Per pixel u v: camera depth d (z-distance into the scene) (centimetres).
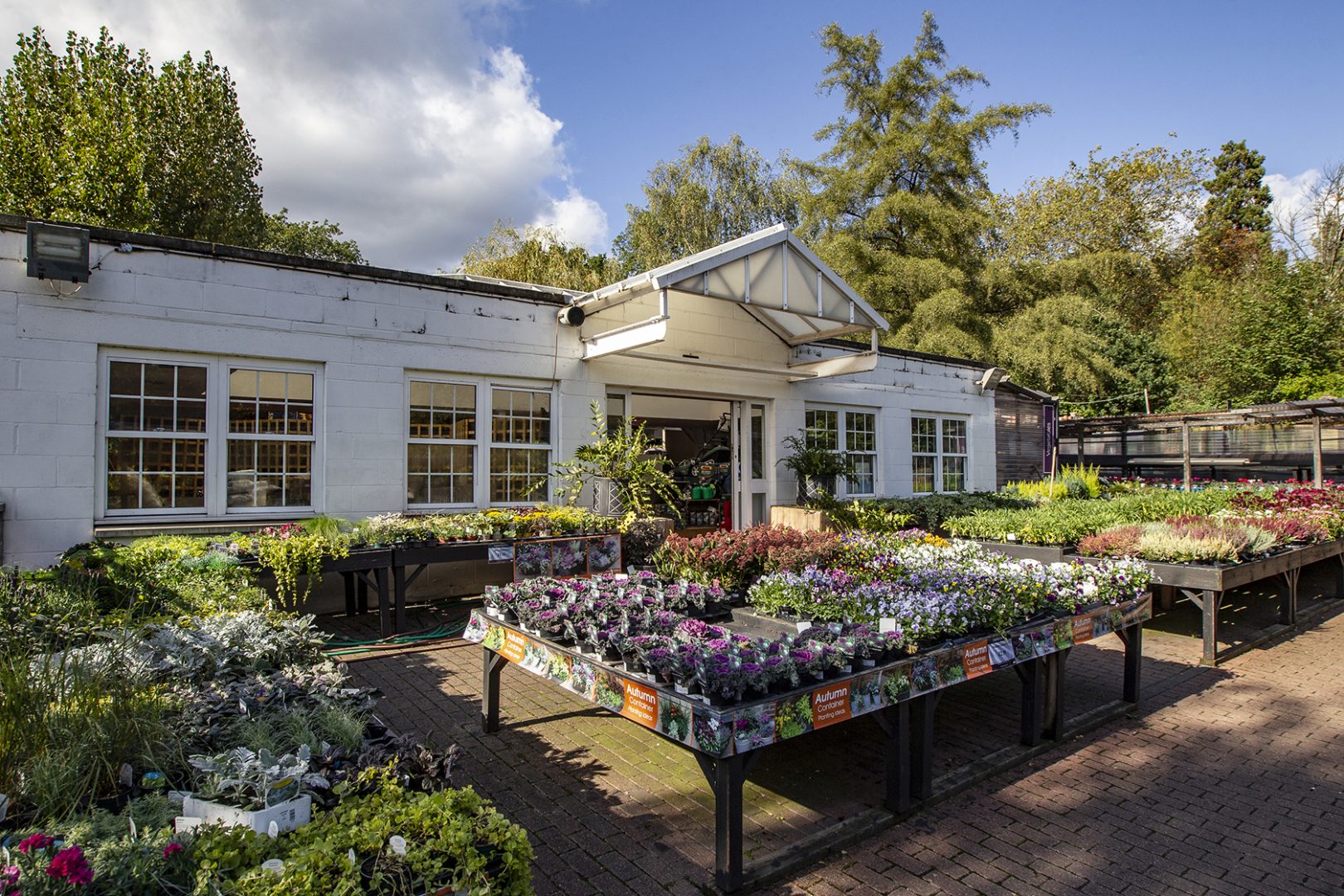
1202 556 641
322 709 289
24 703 245
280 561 576
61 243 587
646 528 817
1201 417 1605
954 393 1381
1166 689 549
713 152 2367
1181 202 2961
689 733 293
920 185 2470
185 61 1688
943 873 307
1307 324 2112
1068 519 853
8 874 159
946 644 379
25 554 584
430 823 196
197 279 655
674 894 288
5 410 579
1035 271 2347
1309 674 587
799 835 332
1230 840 336
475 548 684
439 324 780
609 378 903
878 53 2511
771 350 1084
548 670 385
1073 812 361
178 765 250
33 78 1552
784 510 1027
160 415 647
